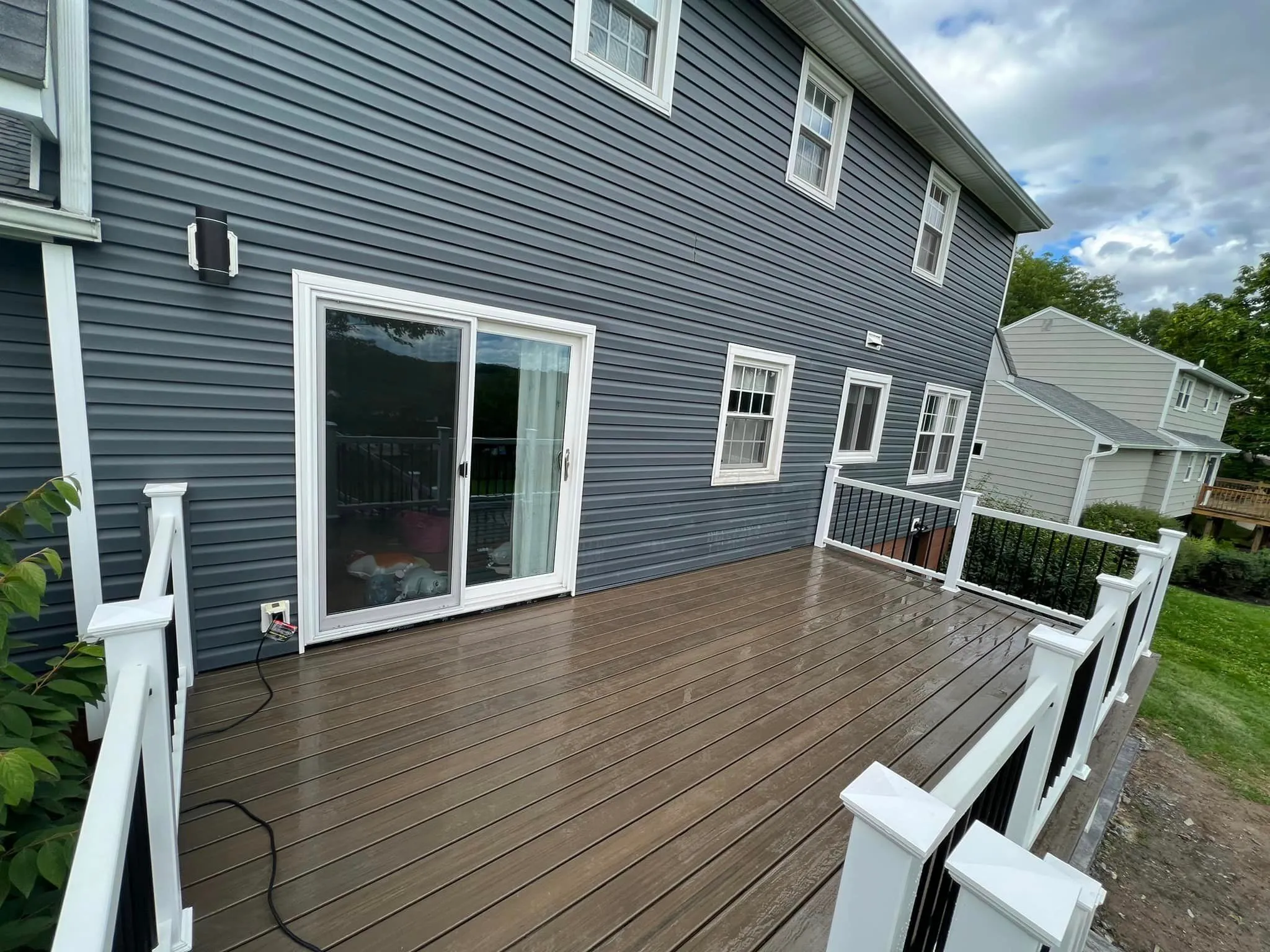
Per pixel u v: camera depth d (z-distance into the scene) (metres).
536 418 3.54
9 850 1.24
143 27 2.04
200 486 2.42
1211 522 17.33
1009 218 7.79
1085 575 7.11
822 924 1.59
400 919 1.49
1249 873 3.24
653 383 4.14
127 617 1.09
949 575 4.91
